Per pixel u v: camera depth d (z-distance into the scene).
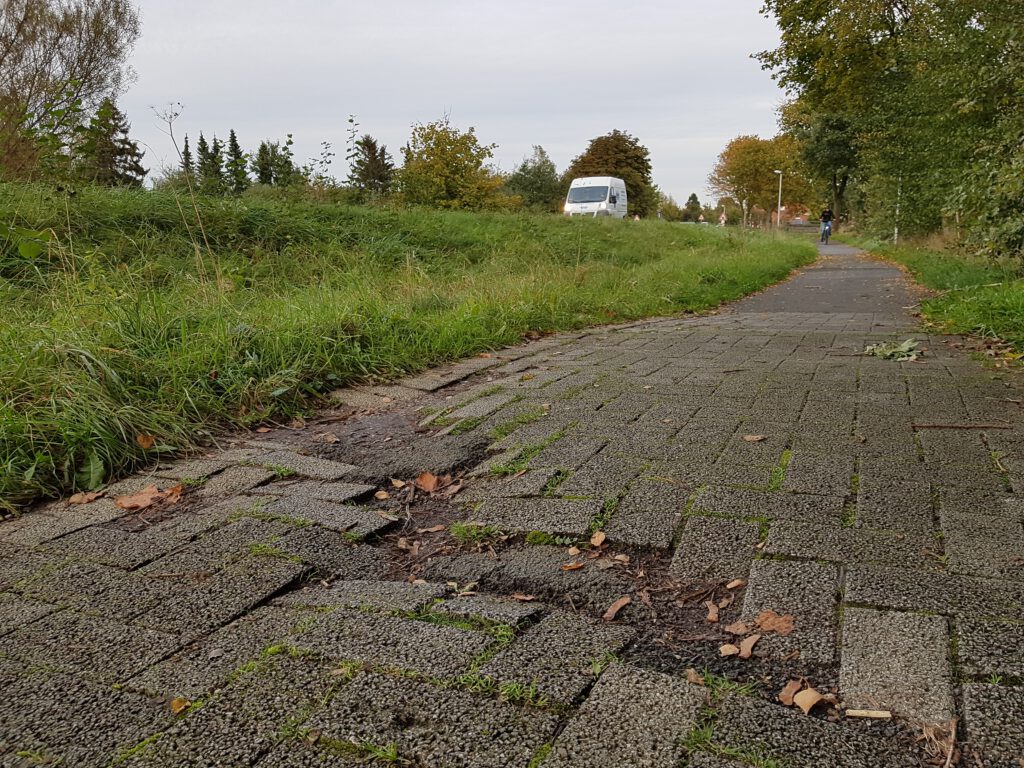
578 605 2.03
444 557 2.37
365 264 10.01
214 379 4.30
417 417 4.12
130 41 15.96
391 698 1.58
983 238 7.94
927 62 16.20
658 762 1.37
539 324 7.58
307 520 2.64
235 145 13.45
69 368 3.85
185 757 1.42
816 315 8.79
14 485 2.97
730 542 2.30
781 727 1.46
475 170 28.22
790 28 21.27
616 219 23.62
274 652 1.78
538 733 1.46
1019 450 3.03
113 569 2.29
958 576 2.02
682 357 5.70
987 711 1.48
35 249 3.22
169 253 8.87
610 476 2.93
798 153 44.84
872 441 3.24
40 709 1.59
